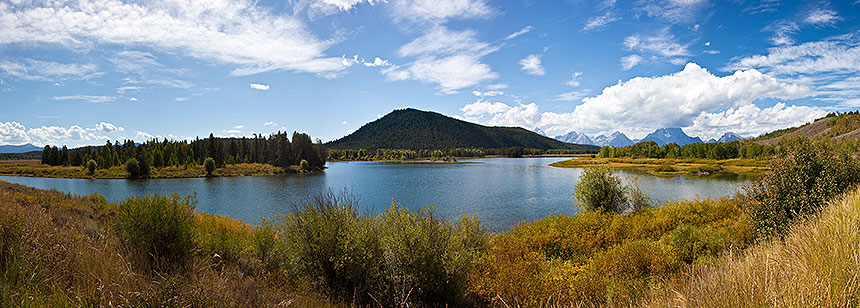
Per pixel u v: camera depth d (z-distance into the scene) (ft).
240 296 13.37
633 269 25.44
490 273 25.94
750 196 31.48
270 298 15.11
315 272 23.49
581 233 41.73
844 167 26.45
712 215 45.24
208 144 353.31
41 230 16.43
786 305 9.01
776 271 10.84
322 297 20.79
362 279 22.79
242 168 284.41
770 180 29.01
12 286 11.26
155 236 19.44
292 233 25.16
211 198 130.00
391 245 23.13
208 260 21.74
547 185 162.30
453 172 271.69
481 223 78.48
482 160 591.78
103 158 299.79
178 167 281.95
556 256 37.55
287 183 191.62
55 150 351.67
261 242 27.96
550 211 94.43
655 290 17.20
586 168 61.21
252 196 135.74
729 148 377.91
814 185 26.04
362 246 23.04
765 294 9.44
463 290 23.35
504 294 22.71
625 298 19.58
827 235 13.64
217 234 28.81
